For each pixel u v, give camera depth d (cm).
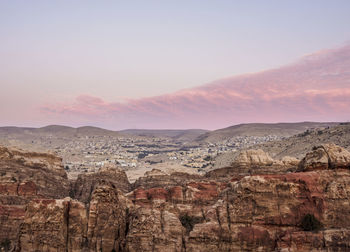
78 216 7519
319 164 8088
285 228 7250
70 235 7375
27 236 7238
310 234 6856
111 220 7556
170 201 10569
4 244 8512
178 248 7188
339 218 7294
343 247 6625
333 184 7631
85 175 14562
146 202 10456
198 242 7181
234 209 7500
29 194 11206
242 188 7644
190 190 10788
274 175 7738
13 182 11188
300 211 7338
